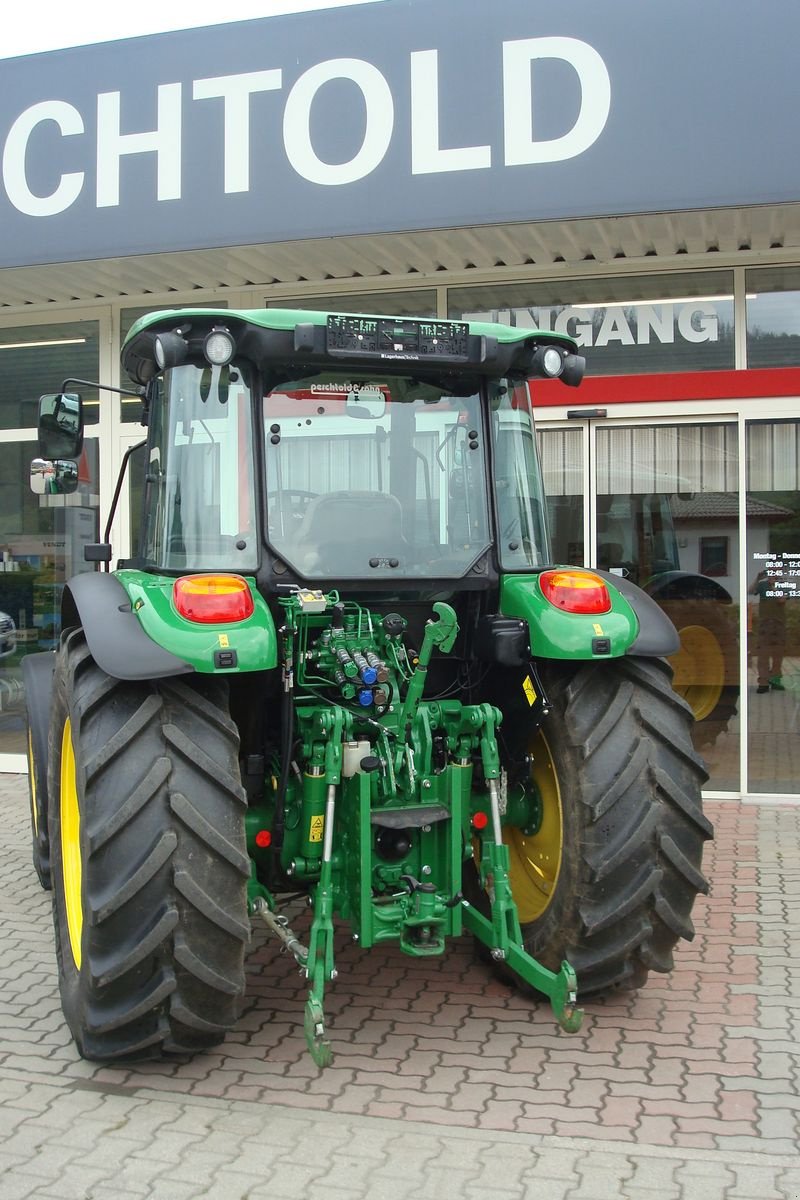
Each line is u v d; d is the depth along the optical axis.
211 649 3.05
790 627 6.59
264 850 3.61
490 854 3.52
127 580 3.49
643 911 3.40
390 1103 3.03
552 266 6.80
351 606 3.62
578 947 3.44
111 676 3.22
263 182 5.82
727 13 5.23
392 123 5.63
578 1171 2.67
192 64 5.86
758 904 4.79
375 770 3.33
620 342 6.85
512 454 3.83
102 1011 3.07
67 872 3.67
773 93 5.23
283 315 3.45
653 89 5.34
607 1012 3.67
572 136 5.44
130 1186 2.61
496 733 3.81
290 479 3.56
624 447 6.76
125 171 6.02
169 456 3.54
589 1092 3.10
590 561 6.80
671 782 3.44
